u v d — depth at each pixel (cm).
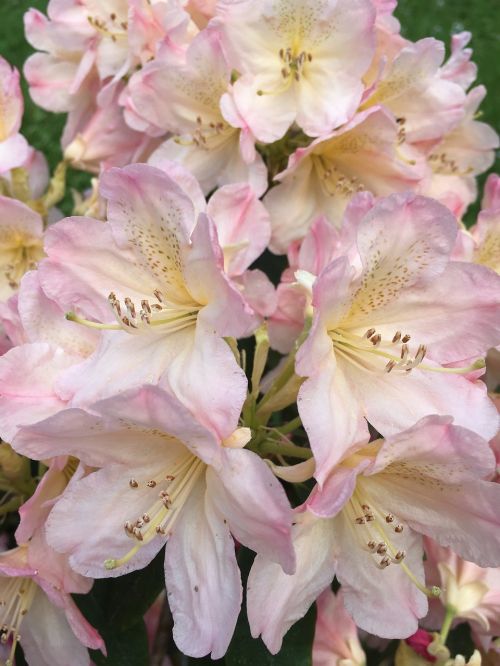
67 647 27
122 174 23
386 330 24
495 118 77
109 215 23
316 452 21
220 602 22
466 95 34
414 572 24
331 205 31
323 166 31
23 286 25
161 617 33
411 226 23
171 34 30
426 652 28
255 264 34
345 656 28
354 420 23
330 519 24
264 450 25
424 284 23
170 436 23
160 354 24
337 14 29
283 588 23
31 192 37
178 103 31
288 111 29
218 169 32
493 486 22
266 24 29
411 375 24
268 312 27
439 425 21
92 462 23
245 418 25
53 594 24
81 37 35
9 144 32
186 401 22
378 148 30
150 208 23
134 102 31
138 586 28
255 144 31
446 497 23
